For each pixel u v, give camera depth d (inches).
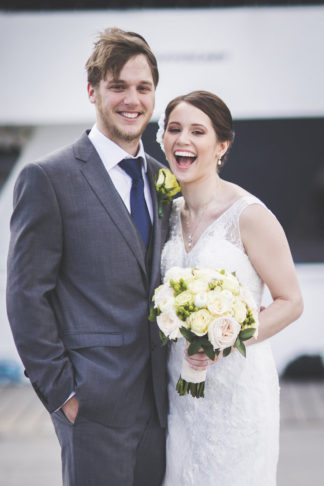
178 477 101.2
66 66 218.1
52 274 94.9
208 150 101.0
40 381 93.7
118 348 95.6
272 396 101.4
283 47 216.8
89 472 94.7
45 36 216.5
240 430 98.4
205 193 103.3
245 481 98.0
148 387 100.9
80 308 96.3
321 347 229.8
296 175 225.6
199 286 88.5
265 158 224.7
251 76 217.9
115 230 96.0
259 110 219.8
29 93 219.5
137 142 101.6
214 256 98.3
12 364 233.3
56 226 94.0
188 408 100.4
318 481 158.1
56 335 94.6
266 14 215.0
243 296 90.1
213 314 87.0
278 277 98.5
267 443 99.5
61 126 225.5
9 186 226.2
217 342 86.4
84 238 95.2
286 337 230.2
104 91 97.7
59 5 216.7
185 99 101.6
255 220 97.8
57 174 94.7
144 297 98.3
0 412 211.9
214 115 100.7
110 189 97.2
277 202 227.1
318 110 219.3
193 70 216.7
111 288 95.4
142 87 98.1
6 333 230.1
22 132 225.0
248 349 100.1
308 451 178.2
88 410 94.0
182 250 103.1
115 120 98.0
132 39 97.3
